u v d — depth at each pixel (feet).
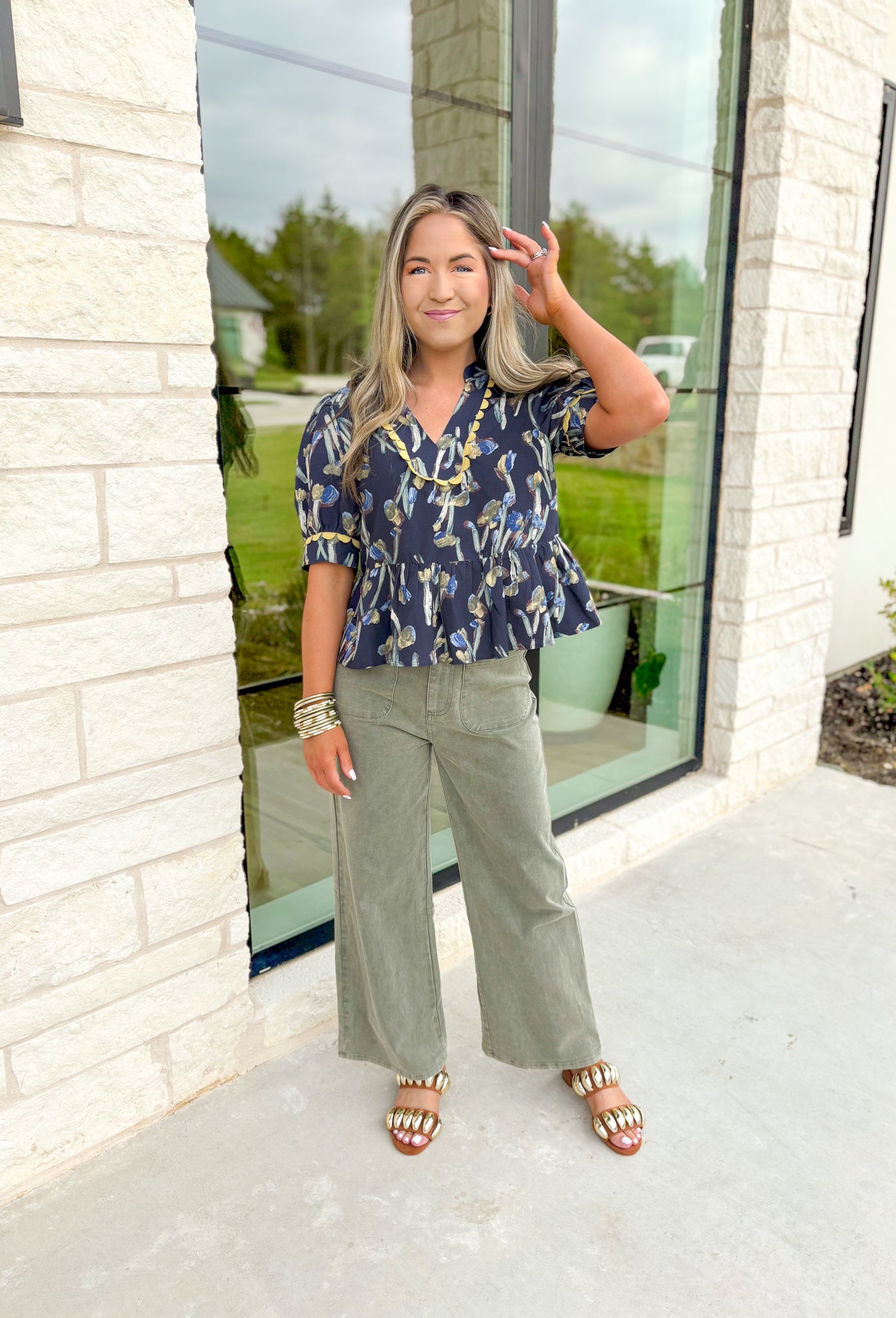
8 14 4.17
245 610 8.78
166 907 5.94
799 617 11.47
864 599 17.03
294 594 9.43
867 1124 6.31
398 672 5.15
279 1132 6.19
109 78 4.68
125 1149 6.03
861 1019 7.39
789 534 10.89
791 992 7.73
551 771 9.78
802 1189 5.76
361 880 5.63
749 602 10.53
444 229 4.69
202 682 5.77
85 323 4.84
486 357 5.02
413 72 8.51
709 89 9.60
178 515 5.42
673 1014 7.43
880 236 14.96
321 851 8.14
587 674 10.02
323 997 7.18
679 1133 6.21
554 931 5.90
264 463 9.35
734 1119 6.34
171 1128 6.21
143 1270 5.16
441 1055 6.16
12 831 5.16
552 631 5.21
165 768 5.73
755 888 9.37
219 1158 5.96
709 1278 5.13
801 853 10.11
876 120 10.56
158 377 5.18
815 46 9.36
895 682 14.03
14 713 5.02
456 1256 5.25
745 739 11.09
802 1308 4.95
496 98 7.95
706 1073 6.78
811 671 11.98
